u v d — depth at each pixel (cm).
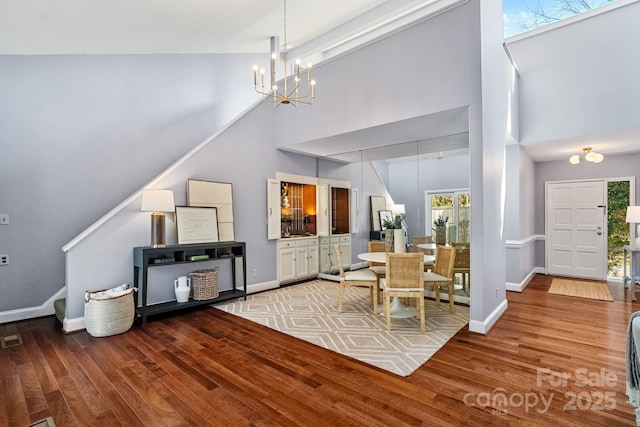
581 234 629
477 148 335
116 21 355
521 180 538
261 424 192
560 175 650
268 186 541
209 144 467
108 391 229
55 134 417
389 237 445
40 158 406
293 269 590
